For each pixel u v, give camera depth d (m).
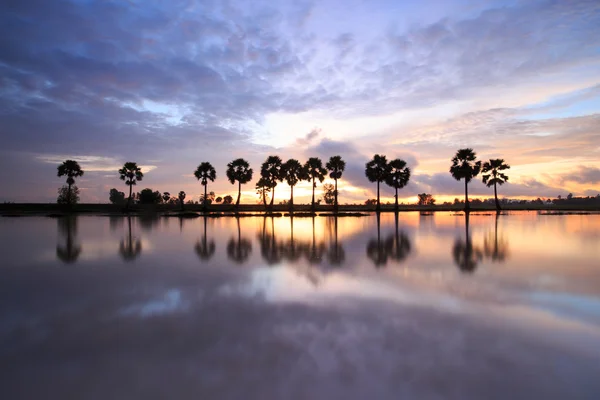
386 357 3.71
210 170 51.53
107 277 7.67
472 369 3.45
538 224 23.14
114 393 3.09
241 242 14.05
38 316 5.13
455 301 5.71
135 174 53.88
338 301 5.76
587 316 4.96
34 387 3.20
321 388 3.12
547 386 3.15
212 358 3.71
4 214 42.12
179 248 12.35
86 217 36.41
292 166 52.06
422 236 15.78
